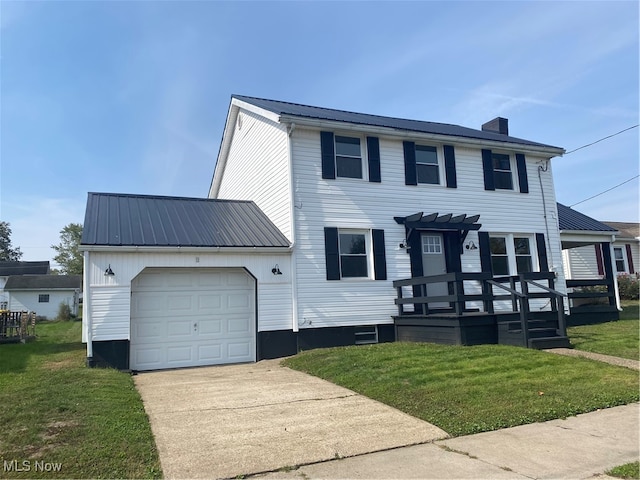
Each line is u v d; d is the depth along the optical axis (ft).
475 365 27.96
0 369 30.68
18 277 123.13
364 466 15.23
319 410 21.53
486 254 47.55
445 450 16.61
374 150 44.21
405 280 41.14
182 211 43.52
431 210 45.85
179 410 21.50
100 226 36.42
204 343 37.01
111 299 33.40
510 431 18.58
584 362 28.63
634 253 87.81
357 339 41.45
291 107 52.37
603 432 18.26
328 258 40.75
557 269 51.06
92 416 18.98
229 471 14.69
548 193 52.54
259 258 38.65
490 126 66.28
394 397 23.02
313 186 41.32
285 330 38.65
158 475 14.20
